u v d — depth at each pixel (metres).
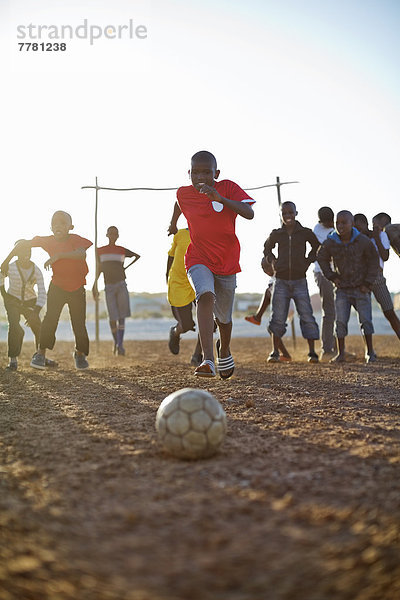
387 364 8.06
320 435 3.75
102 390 5.86
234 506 2.50
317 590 1.85
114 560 2.04
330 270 8.55
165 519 2.38
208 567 1.99
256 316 9.24
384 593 1.82
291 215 8.43
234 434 3.80
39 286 8.30
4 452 3.40
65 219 7.48
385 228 7.95
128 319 24.55
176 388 5.96
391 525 2.26
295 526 2.29
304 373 7.11
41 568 1.98
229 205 4.83
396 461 3.12
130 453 3.35
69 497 2.63
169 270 7.68
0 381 6.63
